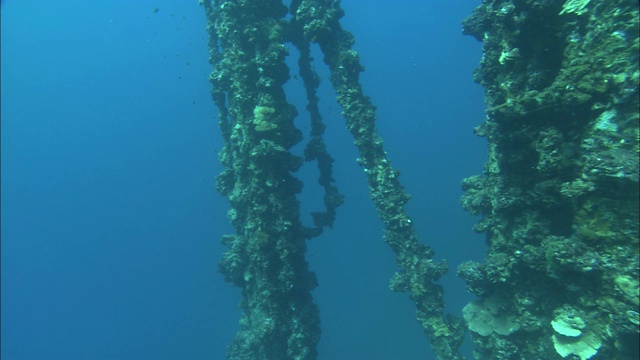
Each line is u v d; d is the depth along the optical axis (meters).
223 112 16.31
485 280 11.23
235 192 14.75
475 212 12.30
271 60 13.11
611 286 7.49
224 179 16.14
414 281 13.47
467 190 13.73
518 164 9.72
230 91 14.62
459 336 13.08
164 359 49.72
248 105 13.45
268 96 13.09
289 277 13.19
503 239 10.62
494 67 10.62
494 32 10.67
